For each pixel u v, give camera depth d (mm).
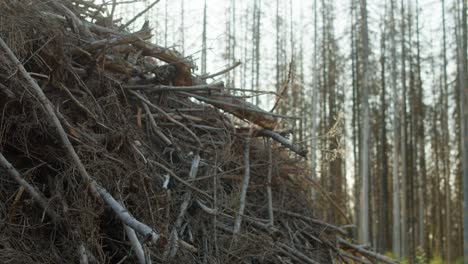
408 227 22328
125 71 4680
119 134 4055
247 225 4879
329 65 21188
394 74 18844
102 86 4426
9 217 3543
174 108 5340
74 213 3590
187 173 4742
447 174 22328
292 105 16016
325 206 6957
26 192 3715
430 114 24531
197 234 4430
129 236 3602
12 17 3867
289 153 6363
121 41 4547
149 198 3990
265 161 5602
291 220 5699
